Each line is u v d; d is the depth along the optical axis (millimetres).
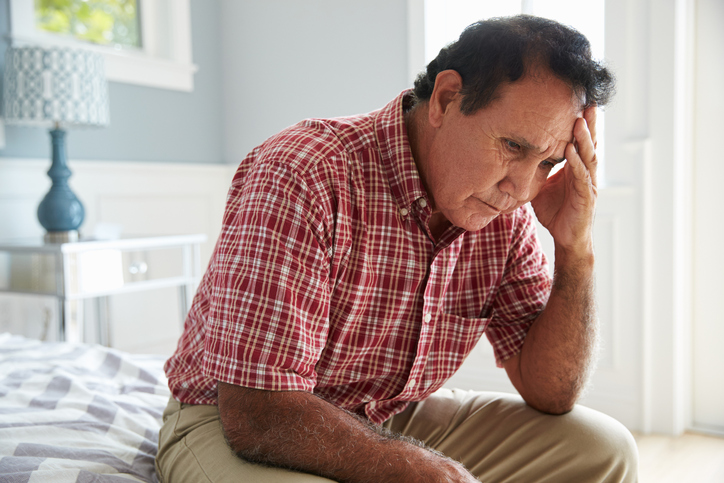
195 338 1013
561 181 1092
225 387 809
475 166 840
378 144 937
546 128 809
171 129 3082
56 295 2061
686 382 2279
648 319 2227
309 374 832
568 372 1053
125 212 2855
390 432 812
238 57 3256
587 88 820
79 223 2361
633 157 2227
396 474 725
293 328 801
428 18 2623
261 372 783
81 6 2816
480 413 1104
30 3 2537
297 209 831
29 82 2170
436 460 755
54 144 2316
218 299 838
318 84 2988
